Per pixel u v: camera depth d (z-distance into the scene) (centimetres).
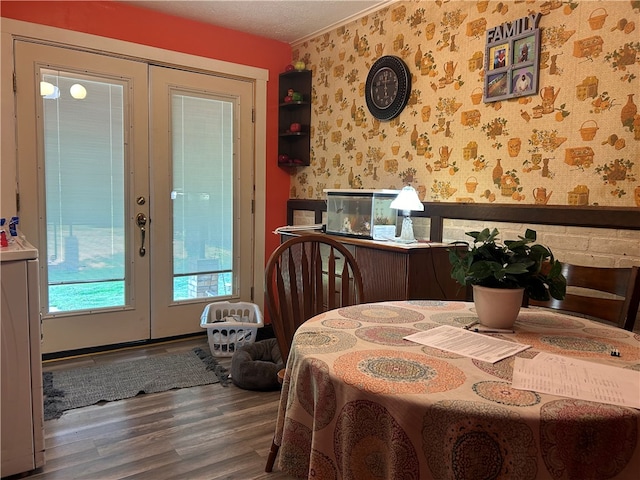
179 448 194
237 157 359
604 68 193
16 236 207
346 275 192
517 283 130
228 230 362
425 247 229
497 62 232
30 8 272
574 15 202
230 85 350
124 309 319
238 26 338
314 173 363
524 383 93
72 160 294
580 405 84
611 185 192
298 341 119
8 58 267
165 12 313
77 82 291
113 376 267
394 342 119
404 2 282
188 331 347
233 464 183
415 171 280
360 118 318
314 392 104
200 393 248
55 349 296
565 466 80
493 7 234
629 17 184
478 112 244
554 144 211
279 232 321
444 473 83
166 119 325
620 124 189
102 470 178
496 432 80
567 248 206
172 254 336
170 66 324
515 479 79
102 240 309
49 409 224
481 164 243
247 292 373
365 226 266
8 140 270
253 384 251
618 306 161
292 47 377
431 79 268
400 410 86
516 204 227
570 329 134
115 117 306
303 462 109
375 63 299
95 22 292
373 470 91
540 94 216
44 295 290
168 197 330
